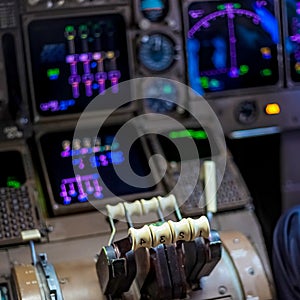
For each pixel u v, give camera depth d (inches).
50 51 73.8
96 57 74.5
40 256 66.5
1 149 72.5
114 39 74.9
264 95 77.3
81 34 74.2
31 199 70.0
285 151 78.2
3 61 72.9
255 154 77.7
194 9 76.0
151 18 75.5
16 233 68.2
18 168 71.6
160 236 61.1
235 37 76.6
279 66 77.5
